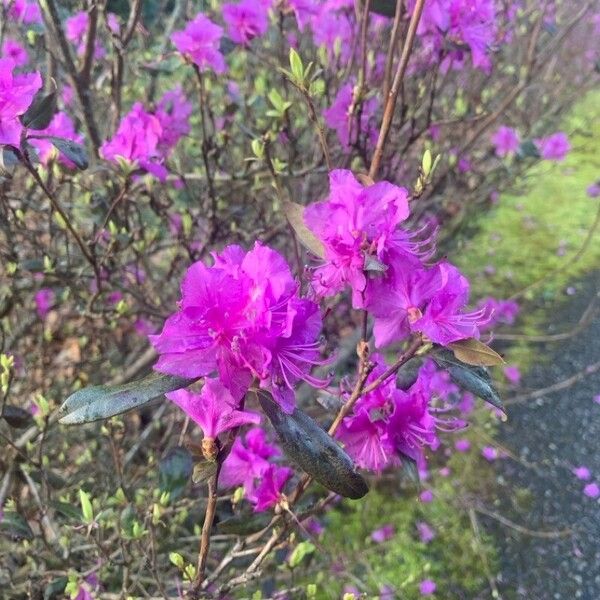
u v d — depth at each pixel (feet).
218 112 2.11
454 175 2.28
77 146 1.11
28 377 1.94
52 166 1.35
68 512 1.11
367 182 0.84
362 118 1.46
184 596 0.85
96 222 1.53
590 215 3.57
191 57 1.44
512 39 2.62
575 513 2.09
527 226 3.47
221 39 1.59
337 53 1.68
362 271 0.77
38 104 1.06
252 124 1.83
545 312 2.94
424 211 2.40
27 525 1.23
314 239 0.81
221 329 0.67
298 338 0.70
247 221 2.06
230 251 0.73
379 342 0.81
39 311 1.93
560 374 2.62
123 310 1.57
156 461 1.71
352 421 0.91
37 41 1.72
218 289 0.67
